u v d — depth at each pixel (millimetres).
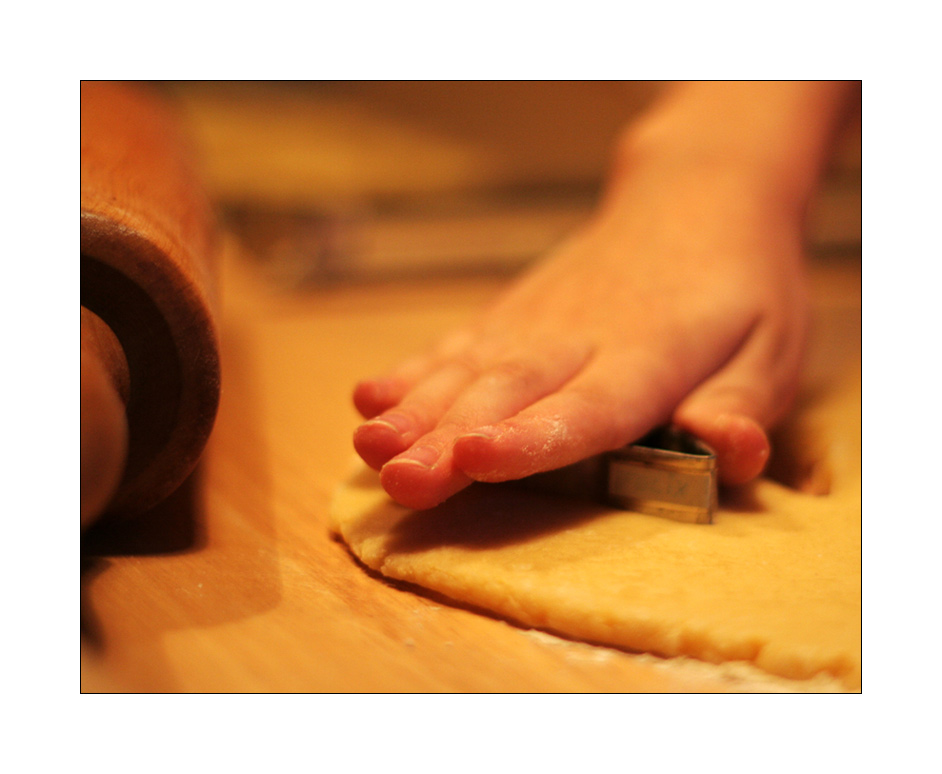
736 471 375
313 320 663
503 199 856
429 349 442
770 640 310
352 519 363
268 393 515
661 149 519
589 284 449
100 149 405
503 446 336
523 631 326
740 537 357
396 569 342
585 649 320
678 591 327
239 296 699
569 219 831
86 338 312
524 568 335
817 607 322
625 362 392
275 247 764
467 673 310
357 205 779
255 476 419
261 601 334
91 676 303
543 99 1183
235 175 816
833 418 449
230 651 312
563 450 351
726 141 513
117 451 291
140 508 345
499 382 373
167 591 335
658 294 433
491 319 445
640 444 397
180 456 339
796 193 502
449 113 1134
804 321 451
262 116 1081
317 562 356
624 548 348
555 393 373
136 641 314
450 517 364
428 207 842
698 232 463
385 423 350
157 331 327
